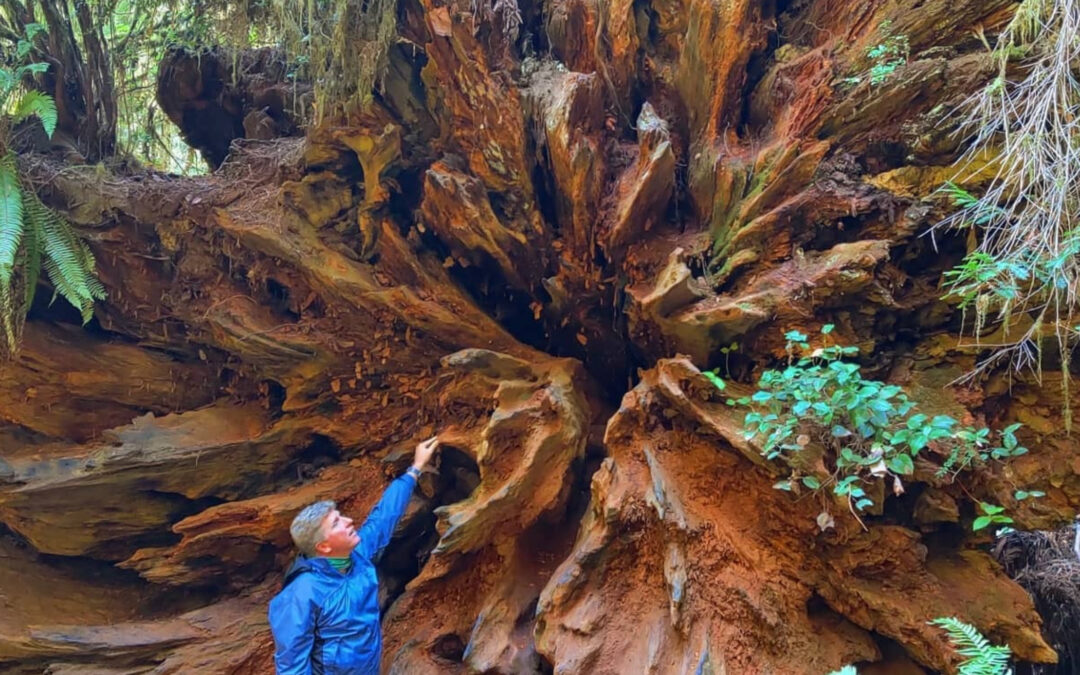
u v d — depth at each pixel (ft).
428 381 17.53
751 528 12.42
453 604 14.87
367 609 11.46
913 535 11.58
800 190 13.80
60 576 16.90
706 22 15.12
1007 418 12.47
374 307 17.13
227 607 16.07
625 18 16.26
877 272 12.69
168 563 16.38
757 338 13.39
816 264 13.12
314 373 17.46
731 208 14.61
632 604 12.44
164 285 18.56
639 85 17.37
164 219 17.97
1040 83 10.83
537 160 16.17
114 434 16.52
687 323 13.44
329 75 16.25
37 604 15.97
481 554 14.79
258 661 14.90
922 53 13.26
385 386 17.83
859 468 11.27
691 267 14.79
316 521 11.14
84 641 14.74
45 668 14.74
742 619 11.51
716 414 12.87
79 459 16.33
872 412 11.20
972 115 11.62
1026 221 10.83
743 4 14.88
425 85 16.80
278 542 16.48
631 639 12.01
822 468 11.35
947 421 10.87
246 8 18.57
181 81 20.76
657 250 15.28
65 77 20.44
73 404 17.78
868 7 14.24
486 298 18.07
